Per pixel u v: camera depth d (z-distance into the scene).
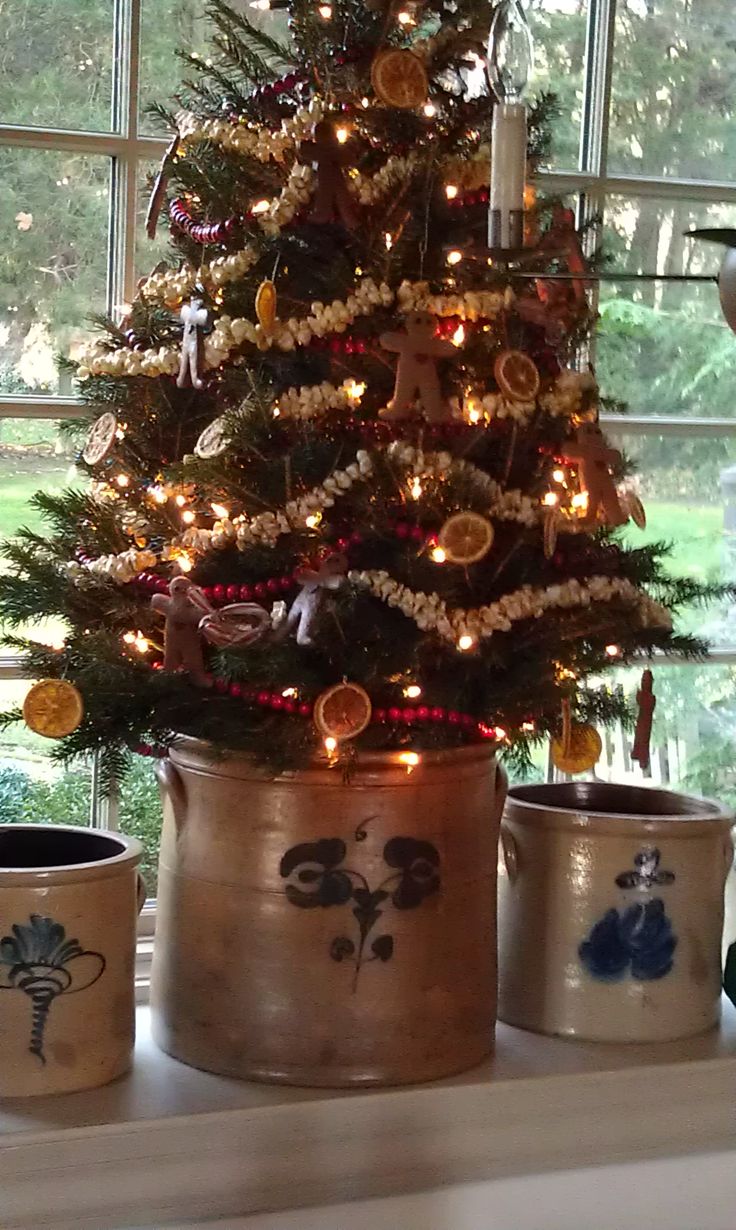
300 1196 1.04
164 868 1.11
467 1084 1.08
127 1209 1.00
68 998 1.02
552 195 1.27
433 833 1.04
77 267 1.33
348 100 1.03
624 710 1.14
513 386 1.00
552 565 1.07
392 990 1.04
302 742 0.99
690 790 1.62
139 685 1.01
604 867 1.16
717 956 1.21
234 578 1.05
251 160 1.05
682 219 1.56
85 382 1.16
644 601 1.10
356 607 0.98
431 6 1.08
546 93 1.28
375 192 1.04
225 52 1.15
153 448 1.13
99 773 1.17
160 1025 1.11
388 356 1.03
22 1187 0.97
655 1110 1.14
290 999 1.03
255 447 1.01
